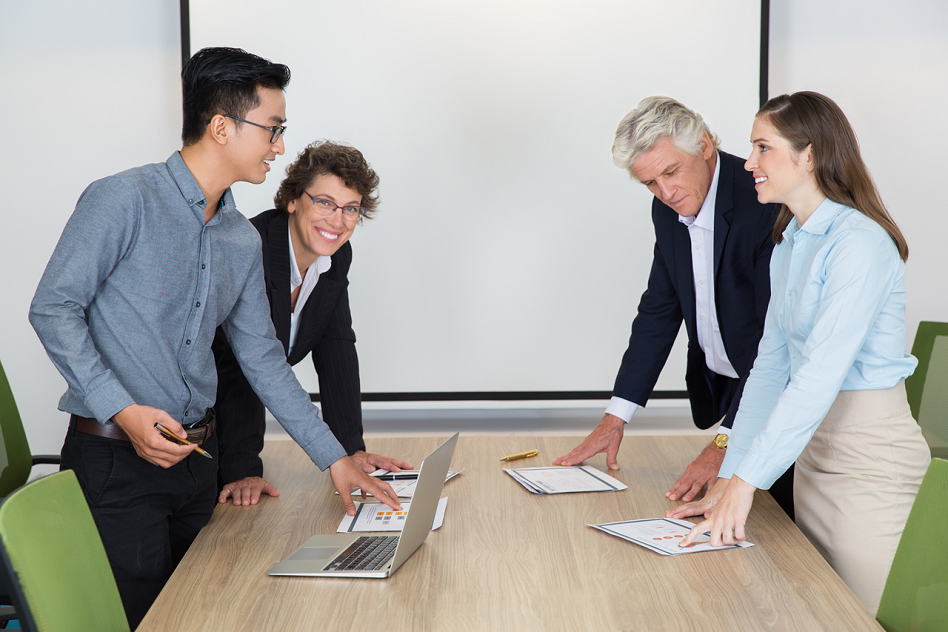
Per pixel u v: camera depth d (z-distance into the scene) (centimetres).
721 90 330
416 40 331
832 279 156
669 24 329
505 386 344
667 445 233
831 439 168
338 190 201
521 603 130
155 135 337
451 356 343
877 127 336
